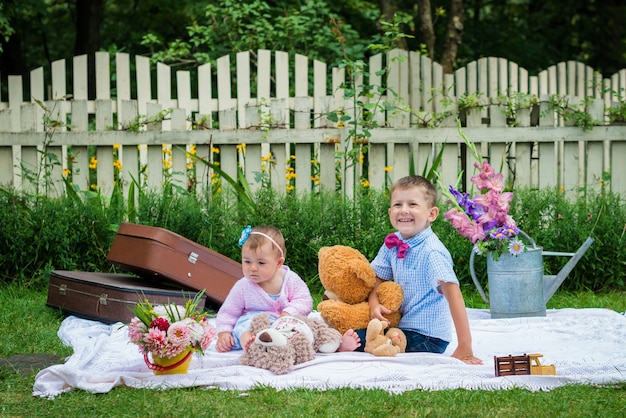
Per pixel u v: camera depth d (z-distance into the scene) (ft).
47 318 20.31
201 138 27.32
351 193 27.32
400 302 15.98
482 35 52.95
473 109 27.48
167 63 43.32
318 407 12.75
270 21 45.09
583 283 24.86
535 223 24.93
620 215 24.97
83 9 43.09
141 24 49.78
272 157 27.40
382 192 25.81
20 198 25.68
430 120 27.53
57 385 13.87
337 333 15.85
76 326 19.06
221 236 24.93
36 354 16.67
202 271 20.16
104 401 13.17
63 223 24.86
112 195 25.93
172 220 24.95
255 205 25.27
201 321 14.56
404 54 31.55
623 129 26.91
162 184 27.25
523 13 57.62
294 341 15.10
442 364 14.93
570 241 24.58
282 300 16.57
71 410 12.73
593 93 40.04
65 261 24.54
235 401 13.17
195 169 27.30
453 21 41.88
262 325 15.60
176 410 12.60
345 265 16.11
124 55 32.04
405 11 52.01
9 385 14.17
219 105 31.89
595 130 26.94
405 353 15.55
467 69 34.94
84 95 31.19
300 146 27.25
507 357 14.38
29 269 24.76
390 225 24.68
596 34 57.72
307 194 26.11
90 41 43.06
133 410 12.65
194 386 13.93
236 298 16.58
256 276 16.22
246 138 27.20
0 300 22.22
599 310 20.45
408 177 16.55
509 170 27.35
